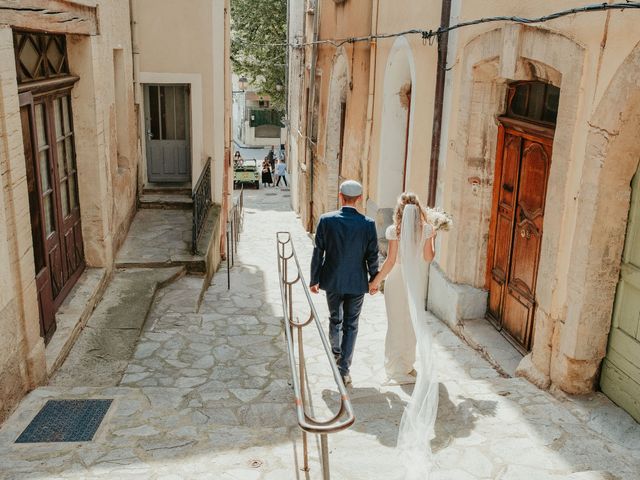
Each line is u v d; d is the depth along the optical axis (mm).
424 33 7418
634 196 4277
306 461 3646
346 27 12172
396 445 4043
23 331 4777
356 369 5695
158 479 3574
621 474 3682
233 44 27625
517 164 5973
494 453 3904
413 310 4938
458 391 4844
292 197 22344
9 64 4520
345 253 5043
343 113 13734
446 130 7020
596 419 4352
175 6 10641
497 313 6414
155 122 11562
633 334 4344
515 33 5352
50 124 6141
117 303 7184
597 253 4395
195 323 7023
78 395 4793
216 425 4328
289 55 25047
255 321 7336
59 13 5727
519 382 5043
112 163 8422
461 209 6582
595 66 4328
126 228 9508
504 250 6258
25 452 3922
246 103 40719
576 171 4574
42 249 5652
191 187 11391
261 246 13539
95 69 7070
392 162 9727
